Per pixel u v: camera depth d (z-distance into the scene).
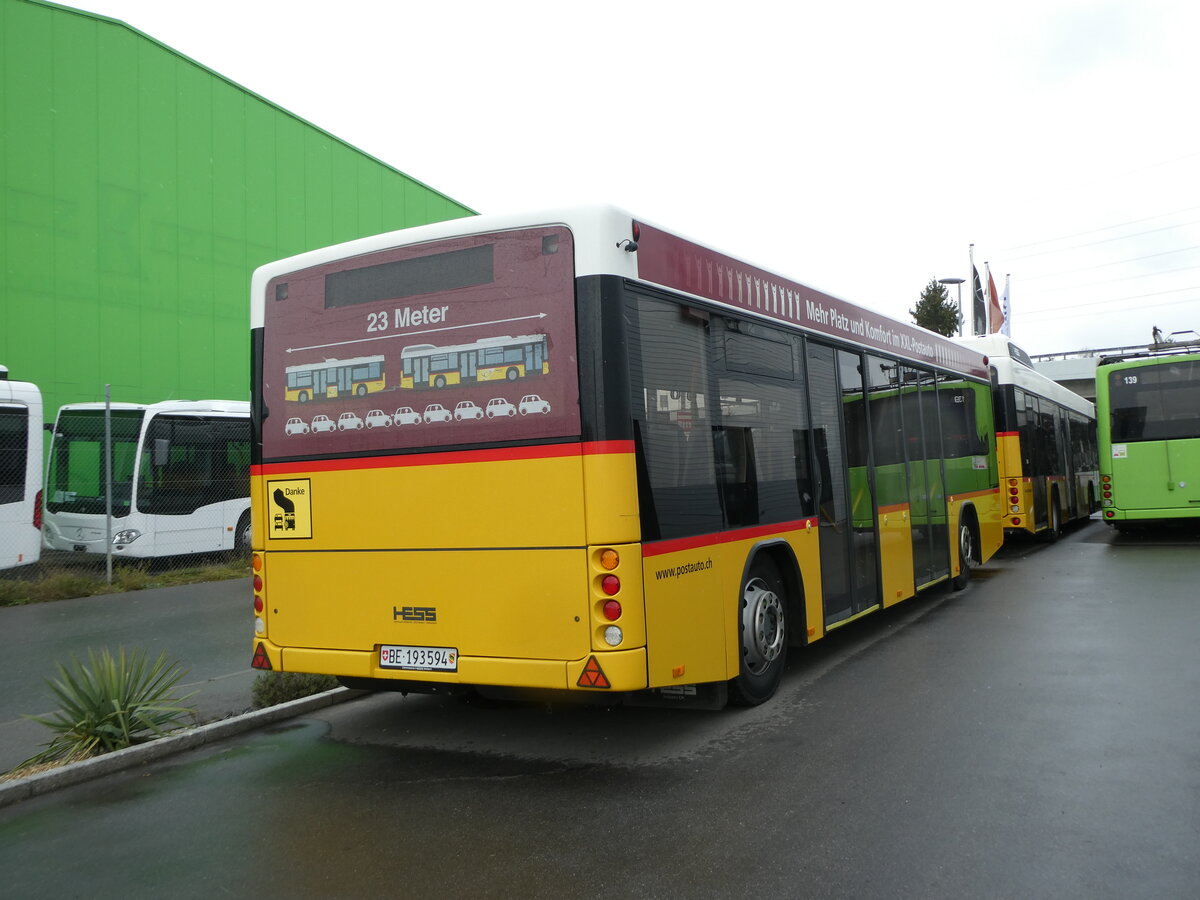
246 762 5.71
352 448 5.66
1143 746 5.27
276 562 5.94
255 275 6.17
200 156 20.45
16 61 17.28
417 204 26.58
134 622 10.39
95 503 14.48
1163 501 16.28
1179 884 3.60
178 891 3.91
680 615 5.34
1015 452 16.22
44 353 17.69
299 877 3.99
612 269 5.05
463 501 5.28
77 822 4.79
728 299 6.24
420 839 4.36
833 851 4.01
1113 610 9.70
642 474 5.10
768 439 6.66
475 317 5.31
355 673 5.58
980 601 10.80
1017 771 4.93
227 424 15.80
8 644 9.19
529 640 5.08
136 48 19.20
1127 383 16.66
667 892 3.69
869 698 6.59
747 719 6.19
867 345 8.79
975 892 3.58
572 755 5.61
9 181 17.17
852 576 7.98
